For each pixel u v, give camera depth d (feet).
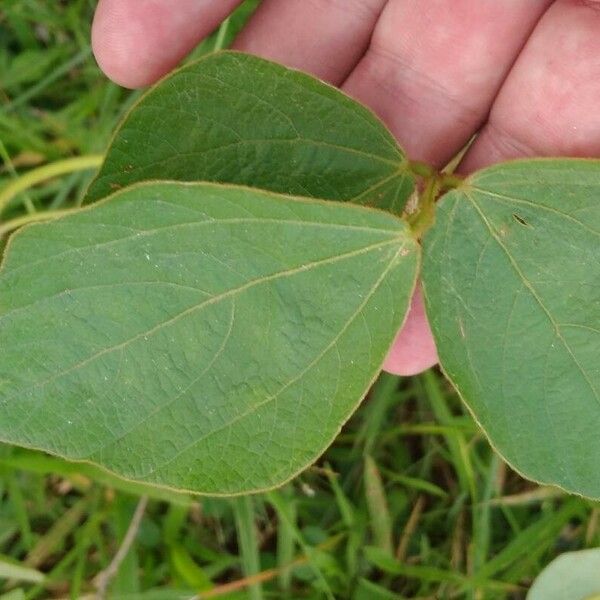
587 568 0.60
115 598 0.64
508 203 0.45
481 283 0.45
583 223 0.45
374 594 0.65
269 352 0.44
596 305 0.45
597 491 0.46
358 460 0.68
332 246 0.43
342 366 0.44
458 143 0.58
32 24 0.73
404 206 0.47
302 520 0.67
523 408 0.46
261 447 0.44
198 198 0.42
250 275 0.43
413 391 0.68
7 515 0.67
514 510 0.67
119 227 0.42
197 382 0.44
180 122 0.45
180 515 0.66
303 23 0.56
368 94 0.57
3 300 0.42
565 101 0.54
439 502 0.68
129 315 0.43
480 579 0.64
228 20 0.66
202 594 0.64
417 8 0.54
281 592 0.66
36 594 0.66
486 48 0.54
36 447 0.43
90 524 0.66
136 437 0.44
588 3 0.53
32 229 0.42
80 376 0.43
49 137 0.71
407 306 0.44
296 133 0.46
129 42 0.53
